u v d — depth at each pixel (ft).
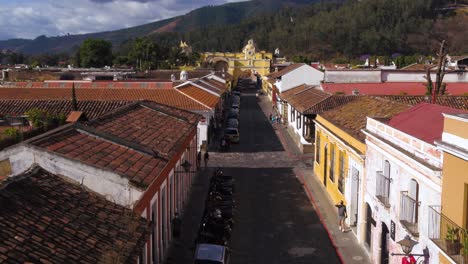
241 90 340.18
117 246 40.09
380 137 61.82
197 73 255.50
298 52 472.85
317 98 132.77
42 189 43.32
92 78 193.36
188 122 91.56
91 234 40.22
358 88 145.28
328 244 72.02
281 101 193.36
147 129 74.13
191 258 66.74
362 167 69.77
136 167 54.08
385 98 100.78
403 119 61.36
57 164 47.67
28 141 48.03
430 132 51.29
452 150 40.52
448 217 42.32
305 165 122.01
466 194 39.83
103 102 108.88
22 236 35.35
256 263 65.67
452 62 232.53
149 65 322.55
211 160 127.85
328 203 90.89
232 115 194.59
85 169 48.06
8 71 221.25
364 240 70.08
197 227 79.15
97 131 58.75
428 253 47.19
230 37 611.06
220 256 58.54
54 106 107.55
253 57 373.20
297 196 95.71
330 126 92.89
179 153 77.56
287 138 161.07
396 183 56.18
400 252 54.44
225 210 79.46
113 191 48.42
